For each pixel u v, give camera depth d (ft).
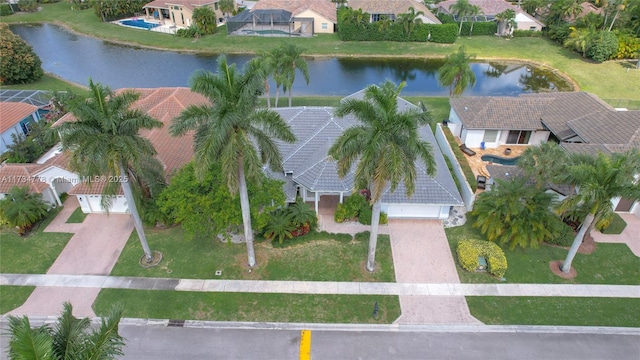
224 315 77.92
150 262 89.40
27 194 99.35
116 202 101.86
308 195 108.47
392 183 66.74
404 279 85.56
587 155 82.48
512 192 90.22
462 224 100.53
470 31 246.68
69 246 93.97
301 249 92.73
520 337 74.38
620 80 187.01
